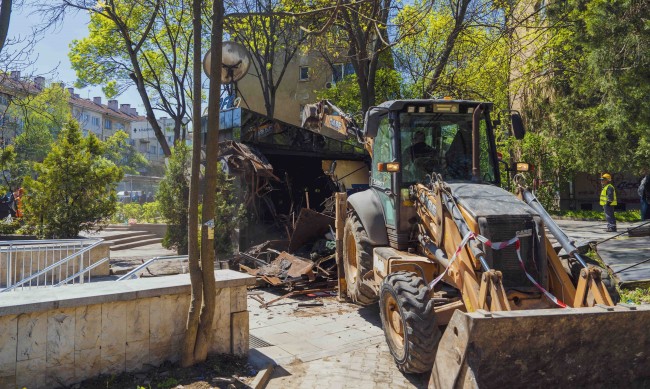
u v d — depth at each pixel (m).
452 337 4.14
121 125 74.69
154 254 15.84
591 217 20.06
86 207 12.17
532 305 5.10
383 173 7.41
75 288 5.22
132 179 43.88
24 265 8.88
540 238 5.27
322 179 16.73
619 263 9.34
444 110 6.97
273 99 22.62
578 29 13.05
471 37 14.91
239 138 14.05
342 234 9.00
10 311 4.39
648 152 13.67
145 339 5.26
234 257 11.88
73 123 12.67
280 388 5.13
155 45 21.48
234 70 10.74
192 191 5.36
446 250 5.76
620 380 4.36
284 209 15.87
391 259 6.19
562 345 4.13
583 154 16.30
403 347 5.34
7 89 11.81
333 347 6.50
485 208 5.41
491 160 7.01
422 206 6.44
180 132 22.08
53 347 4.67
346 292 9.03
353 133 10.34
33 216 11.99
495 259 5.21
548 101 20.47
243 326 5.95
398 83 21.66
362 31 14.50
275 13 5.89
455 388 4.04
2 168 15.85
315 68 28.05
